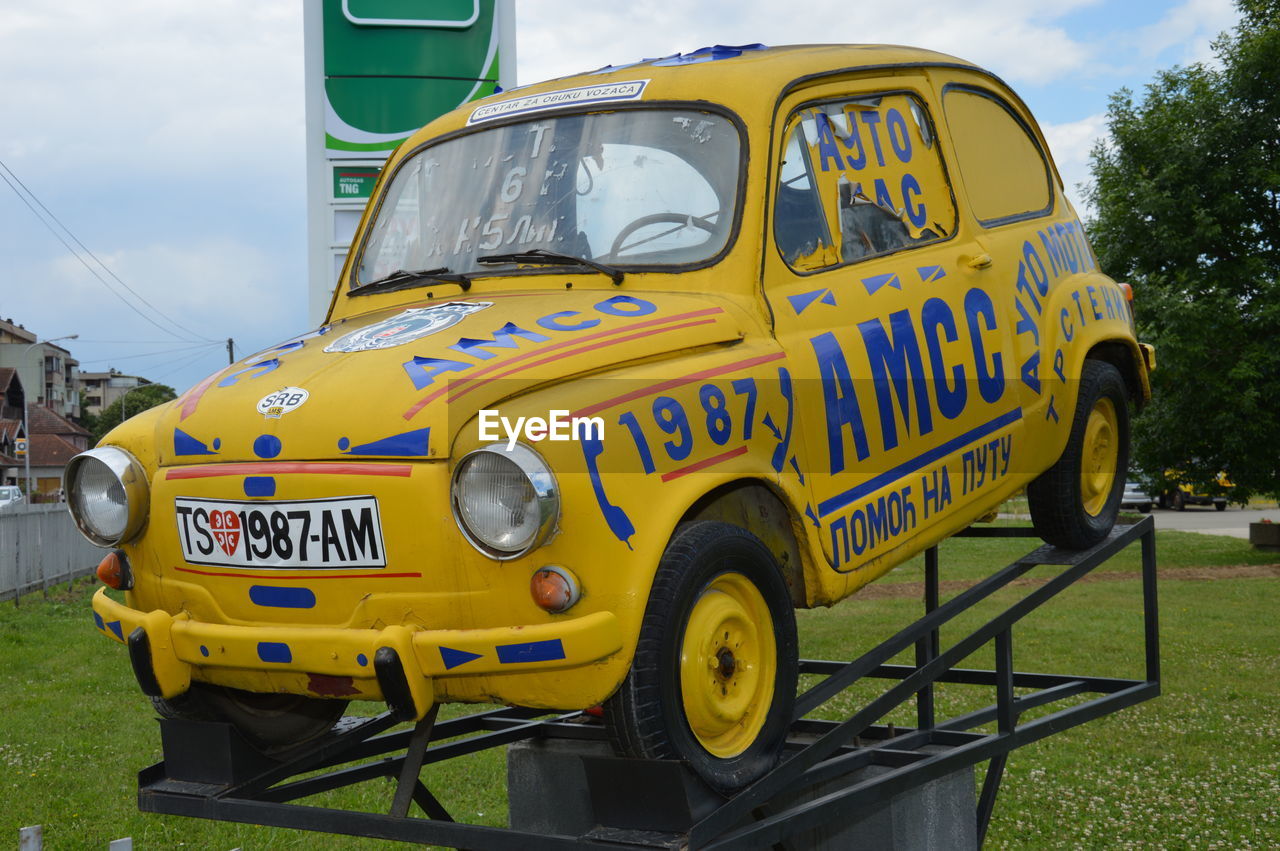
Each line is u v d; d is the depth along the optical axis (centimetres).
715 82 353
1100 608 1423
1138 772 725
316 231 812
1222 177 1988
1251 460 2034
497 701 266
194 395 306
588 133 364
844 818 395
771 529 324
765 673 299
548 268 338
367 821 285
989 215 434
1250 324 2009
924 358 368
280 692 293
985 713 452
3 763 774
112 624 304
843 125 375
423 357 280
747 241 325
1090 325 458
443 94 821
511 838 268
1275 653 1114
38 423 8681
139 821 645
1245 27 2080
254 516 275
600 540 256
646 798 264
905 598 1529
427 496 257
